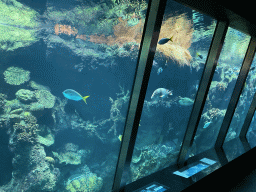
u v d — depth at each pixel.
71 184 8.20
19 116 5.07
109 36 7.32
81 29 7.23
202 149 10.40
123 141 2.36
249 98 10.45
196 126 3.21
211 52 2.89
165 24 6.77
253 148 4.52
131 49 7.24
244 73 3.85
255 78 9.83
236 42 8.09
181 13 5.88
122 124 9.16
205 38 8.28
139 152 8.61
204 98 3.08
